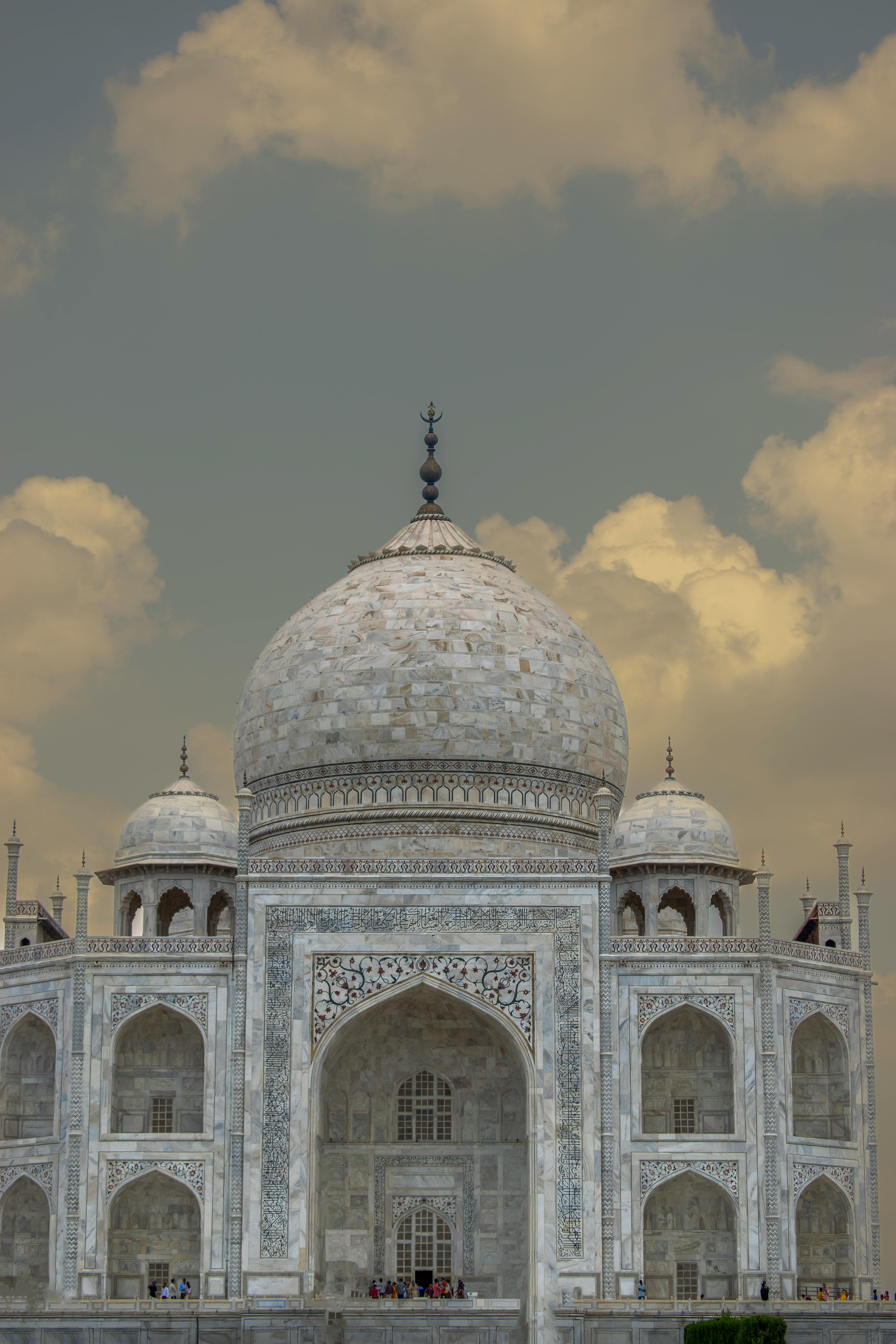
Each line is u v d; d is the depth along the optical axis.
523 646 131.00
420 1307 107.75
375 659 129.38
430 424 148.25
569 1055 115.06
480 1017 118.62
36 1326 105.00
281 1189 112.94
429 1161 120.00
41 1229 117.31
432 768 127.62
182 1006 115.75
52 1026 116.62
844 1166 116.19
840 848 124.81
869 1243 115.75
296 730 130.38
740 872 127.50
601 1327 106.25
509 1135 120.31
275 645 136.12
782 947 116.75
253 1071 114.69
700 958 116.12
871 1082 118.50
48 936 130.75
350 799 128.12
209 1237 112.25
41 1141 115.31
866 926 120.75
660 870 125.94
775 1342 96.38
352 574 138.88
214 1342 105.62
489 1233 118.94
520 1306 108.38
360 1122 120.38
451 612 131.38
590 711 132.50
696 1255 115.00
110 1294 113.88
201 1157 113.44
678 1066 118.88
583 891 117.25
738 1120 114.00
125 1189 113.31
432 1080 121.50
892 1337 103.56
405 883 117.44
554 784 129.75
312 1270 112.81
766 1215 112.44
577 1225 112.38
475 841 126.38
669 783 130.38
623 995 115.88
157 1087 118.00
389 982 116.06
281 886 117.31
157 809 128.88
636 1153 113.44
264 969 116.19
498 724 128.38
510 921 116.94
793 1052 119.75
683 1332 105.50
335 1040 115.88
